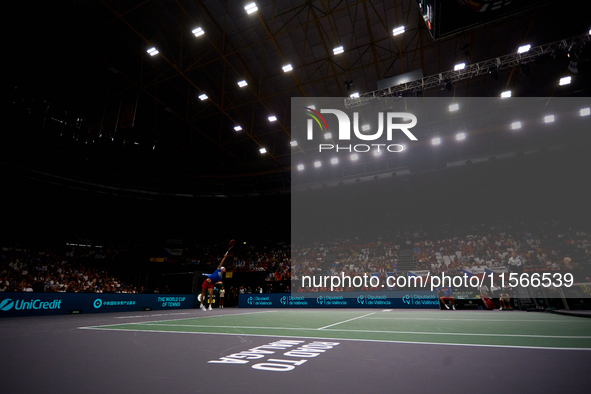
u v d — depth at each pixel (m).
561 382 2.24
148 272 25.14
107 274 24.20
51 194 24.36
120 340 4.48
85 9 15.35
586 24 14.87
